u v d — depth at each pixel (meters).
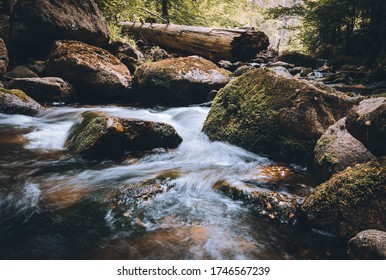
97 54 7.47
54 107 6.29
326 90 4.02
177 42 10.63
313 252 2.34
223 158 4.06
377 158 2.60
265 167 3.66
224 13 18.03
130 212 2.75
